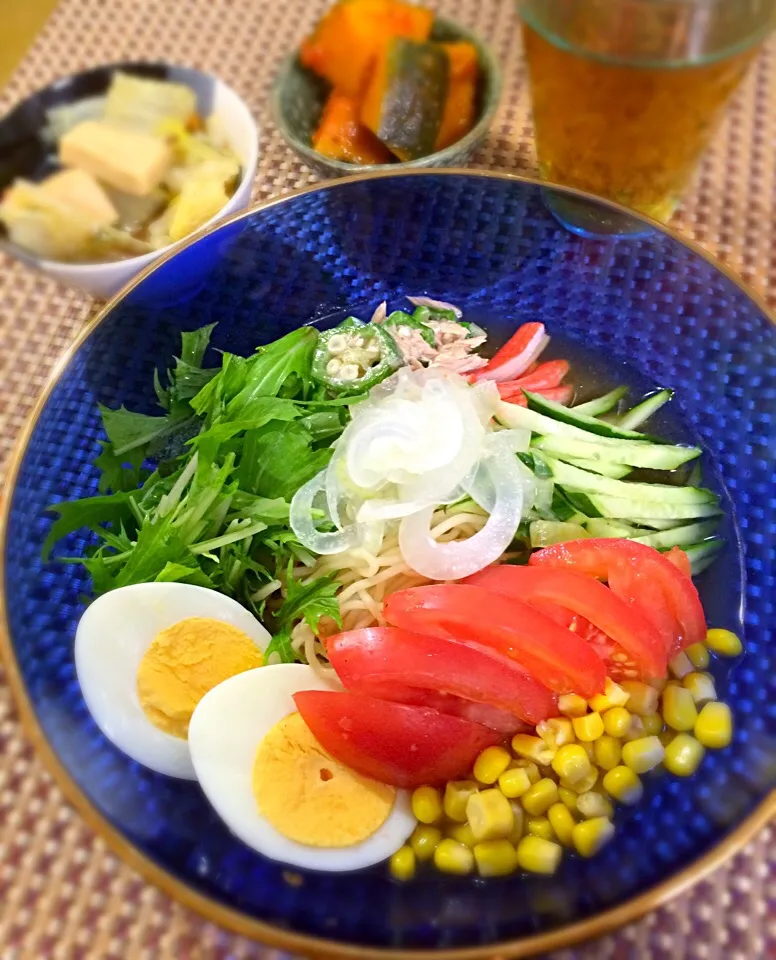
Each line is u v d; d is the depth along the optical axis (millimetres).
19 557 196
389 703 189
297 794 192
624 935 169
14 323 269
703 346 232
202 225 249
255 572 224
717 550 216
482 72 276
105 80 269
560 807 191
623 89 217
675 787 187
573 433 239
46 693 184
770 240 261
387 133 263
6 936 176
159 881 158
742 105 291
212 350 251
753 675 193
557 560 214
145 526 213
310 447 233
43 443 211
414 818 195
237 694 196
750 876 174
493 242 252
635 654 198
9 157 255
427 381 238
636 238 232
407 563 222
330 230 250
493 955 148
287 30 331
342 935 159
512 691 193
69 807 190
